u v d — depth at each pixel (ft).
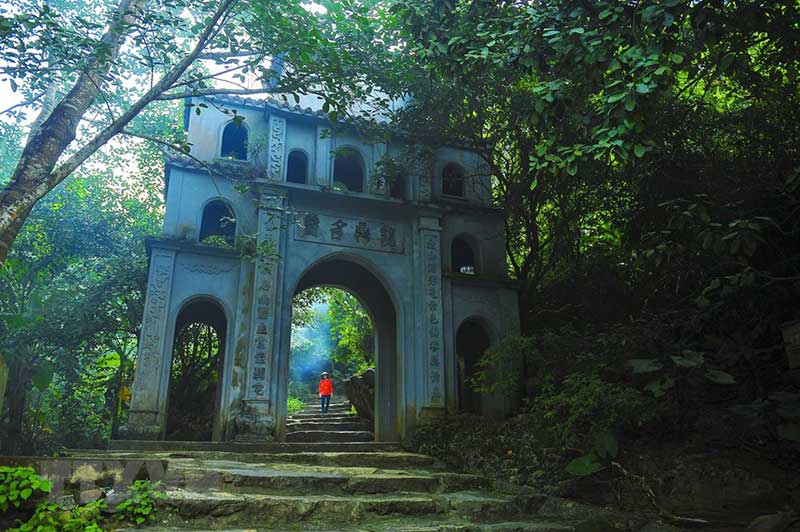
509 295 40.81
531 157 19.03
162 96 24.20
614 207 36.29
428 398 35.94
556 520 20.13
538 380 30.71
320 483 20.38
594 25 18.72
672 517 18.35
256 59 25.20
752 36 21.79
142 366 30.68
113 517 14.97
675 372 22.70
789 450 19.69
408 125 38.19
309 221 37.42
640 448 22.12
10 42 21.04
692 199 29.53
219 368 38.99
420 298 38.06
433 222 39.75
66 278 45.91
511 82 33.76
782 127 26.35
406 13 22.12
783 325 21.65
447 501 19.94
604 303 38.17
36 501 14.57
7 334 37.27
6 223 20.03
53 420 44.86
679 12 17.29
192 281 33.58
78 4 33.24
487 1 21.18
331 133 37.68
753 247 18.51
